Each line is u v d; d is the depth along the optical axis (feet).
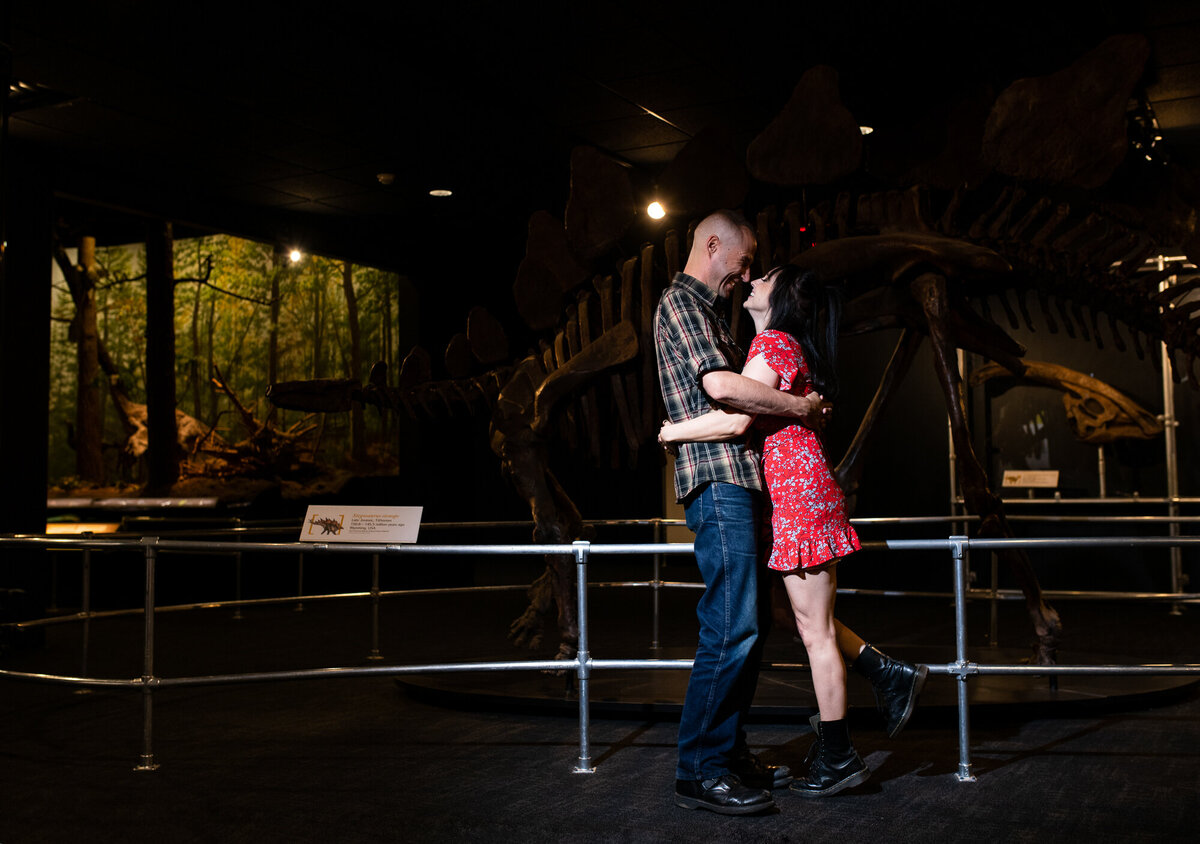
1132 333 20.20
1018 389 30.66
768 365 10.05
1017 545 11.14
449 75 21.53
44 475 23.71
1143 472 29.19
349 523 15.38
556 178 28.60
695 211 16.43
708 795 10.01
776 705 14.07
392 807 10.48
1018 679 16.06
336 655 21.17
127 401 54.70
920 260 15.98
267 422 48.55
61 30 18.89
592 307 17.48
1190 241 19.56
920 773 11.48
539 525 16.37
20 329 23.59
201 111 22.98
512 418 17.21
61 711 15.99
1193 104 22.72
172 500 34.76
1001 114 17.08
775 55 20.90
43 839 9.60
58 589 31.53
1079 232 18.08
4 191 17.11
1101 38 19.95
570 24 19.42
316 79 21.44
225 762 12.54
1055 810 10.07
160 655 21.40
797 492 10.11
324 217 32.45
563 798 10.72
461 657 20.49
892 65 21.50
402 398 19.21
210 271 59.06
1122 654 20.40
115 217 47.57
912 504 31.65
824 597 10.27
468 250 36.11
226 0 17.81
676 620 26.58
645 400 16.29
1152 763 11.89
